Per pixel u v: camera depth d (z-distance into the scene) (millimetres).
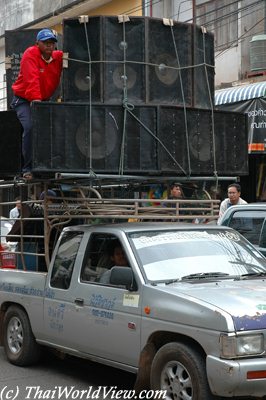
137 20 7848
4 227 14031
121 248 6688
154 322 5930
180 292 5852
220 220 9641
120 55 7816
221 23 18281
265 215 9086
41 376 7594
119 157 7637
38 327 7668
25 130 7867
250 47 16828
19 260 8719
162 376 5836
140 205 8562
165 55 8078
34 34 13055
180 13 19469
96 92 7762
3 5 27438
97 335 6621
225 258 6781
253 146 14195
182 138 7934
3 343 8422
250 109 14375
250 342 5309
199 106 8344
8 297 8219
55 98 8672
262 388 5281
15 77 12734
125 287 6359
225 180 8438
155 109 7746
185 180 8180
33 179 7926
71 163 7449
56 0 24734
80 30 7859
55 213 8086
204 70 8484
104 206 7965
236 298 5652
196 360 5492
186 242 6840
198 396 5434
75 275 7082
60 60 8109
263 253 8773
